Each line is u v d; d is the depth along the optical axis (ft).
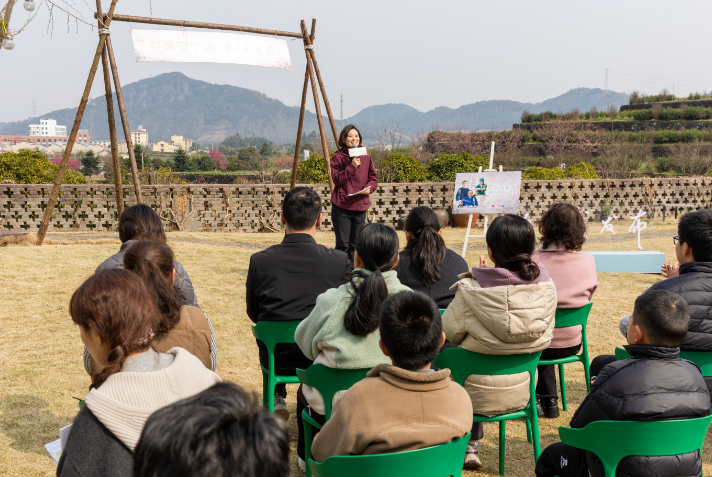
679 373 7.32
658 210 49.55
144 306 5.47
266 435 2.81
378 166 61.16
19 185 40.29
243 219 42.47
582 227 12.10
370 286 8.36
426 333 6.44
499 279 9.27
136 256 8.01
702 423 7.13
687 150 130.31
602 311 20.20
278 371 11.09
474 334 9.09
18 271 23.93
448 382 6.53
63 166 29.84
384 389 6.38
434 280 11.02
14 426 11.38
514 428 12.27
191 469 2.65
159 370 5.21
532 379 9.77
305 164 54.60
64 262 26.05
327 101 27.58
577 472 8.43
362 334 8.46
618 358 11.10
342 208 21.44
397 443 6.18
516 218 9.68
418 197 45.06
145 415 4.86
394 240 8.87
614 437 7.22
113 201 41.06
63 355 15.37
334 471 6.25
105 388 4.99
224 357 15.53
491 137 151.23
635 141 149.69
